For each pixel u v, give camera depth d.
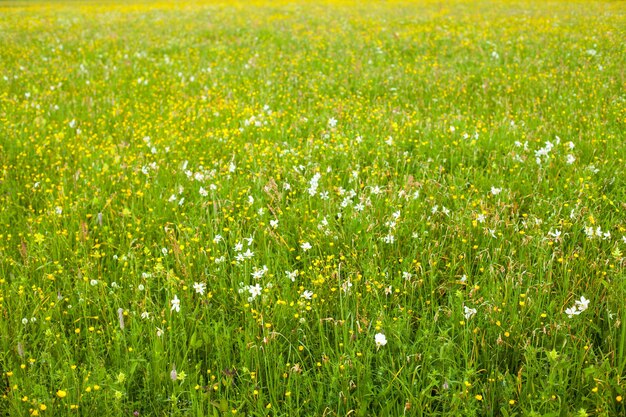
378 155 6.40
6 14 28.95
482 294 3.93
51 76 11.70
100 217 4.97
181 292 4.09
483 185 5.59
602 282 3.78
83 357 3.65
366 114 8.45
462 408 3.13
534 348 3.26
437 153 6.49
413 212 4.99
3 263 4.61
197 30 19.67
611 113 7.78
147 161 6.64
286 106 9.29
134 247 4.74
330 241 4.74
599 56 11.74
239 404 3.22
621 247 4.39
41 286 4.30
